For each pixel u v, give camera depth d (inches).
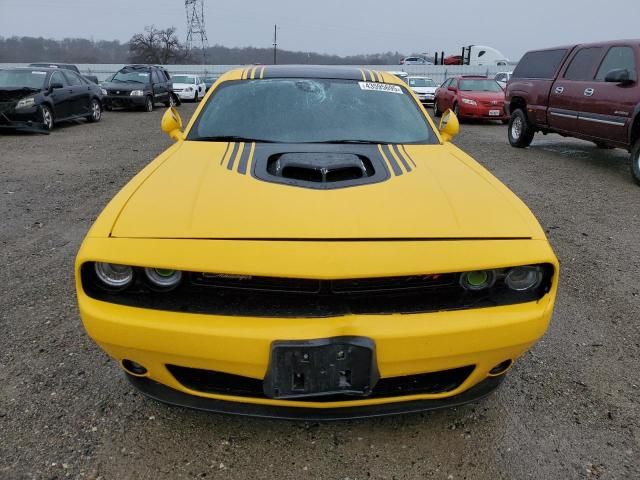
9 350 108.3
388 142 115.6
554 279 78.1
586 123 318.3
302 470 79.7
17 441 83.3
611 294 143.3
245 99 125.6
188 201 81.9
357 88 132.3
